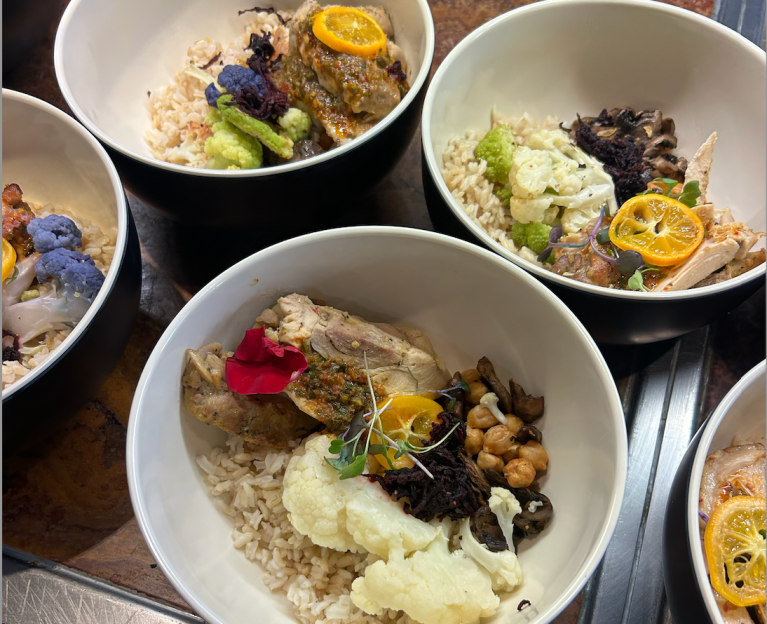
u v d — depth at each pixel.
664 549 0.24
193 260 0.35
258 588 0.26
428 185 0.31
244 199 0.30
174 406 0.26
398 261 0.28
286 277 0.28
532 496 0.26
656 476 0.30
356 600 0.24
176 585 0.22
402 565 0.24
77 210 0.33
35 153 0.32
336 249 0.28
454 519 0.26
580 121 0.36
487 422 0.28
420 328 0.31
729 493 0.26
